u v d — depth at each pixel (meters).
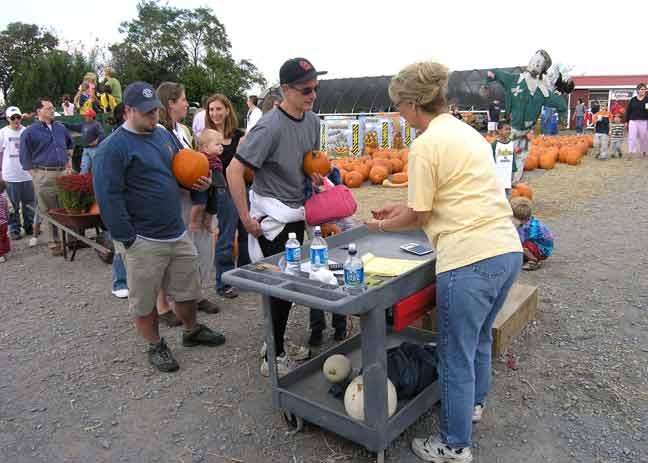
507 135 8.38
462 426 2.76
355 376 3.38
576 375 3.75
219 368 4.11
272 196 3.74
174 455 3.11
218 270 5.48
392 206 3.00
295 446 3.15
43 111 7.31
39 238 8.37
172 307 5.14
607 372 3.77
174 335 4.71
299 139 3.69
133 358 4.33
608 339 4.25
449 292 2.58
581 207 9.21
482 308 2.58
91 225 6.87
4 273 6.67
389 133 16.41
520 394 3.55
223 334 4.68
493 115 19.25
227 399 3.68
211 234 4.75
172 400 3.69
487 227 2.55
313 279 2.82
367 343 2.69
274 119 3.56
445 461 2.87
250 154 3.51
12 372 4.15
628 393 3.51
